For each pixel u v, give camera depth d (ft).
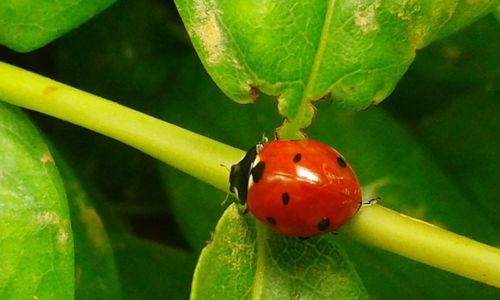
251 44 0.26
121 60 0.34
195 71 0.33
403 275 0.31
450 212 0.31
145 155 0.35
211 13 0.26
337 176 0.26
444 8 0.26
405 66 0.26
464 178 0.33
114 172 0.35
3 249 0.26
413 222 0.26
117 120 0.27
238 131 0.32
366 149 0.31
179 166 0.26
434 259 0.26
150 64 0.34
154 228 0.36
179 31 0.35
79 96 0.27
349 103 0.26
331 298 0.26
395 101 0.34
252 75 0.26
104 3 0.27
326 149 0.26
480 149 0.33
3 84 0.27
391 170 0.31
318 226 0.26
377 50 0.26
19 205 0.26
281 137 0.27
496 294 0.31
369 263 0.32
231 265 0.26
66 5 0.27
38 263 0.26
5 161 0.26
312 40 0.26
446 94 0.34
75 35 0.34
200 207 0.32
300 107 0.26
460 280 0.31
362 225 0.26
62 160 0.30
